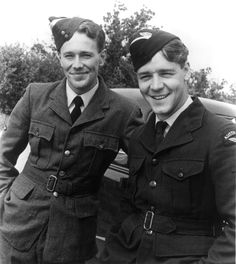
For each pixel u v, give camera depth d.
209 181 1.36
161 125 1.50
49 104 1.82
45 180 1.78
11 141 1.92
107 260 1.54
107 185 2.05
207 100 2.59
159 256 1.39
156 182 1.45
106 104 1.81
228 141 1.32
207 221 1.40
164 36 1.40
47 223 1.76
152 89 1.42
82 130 1.77
